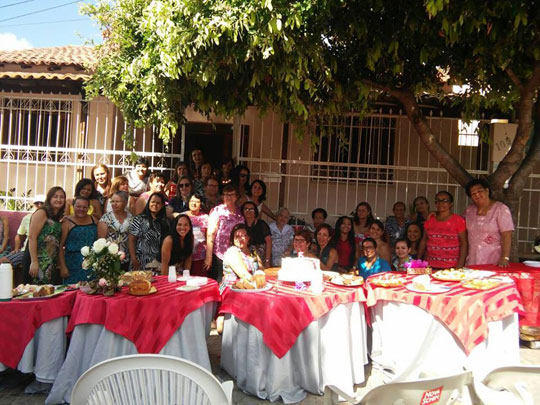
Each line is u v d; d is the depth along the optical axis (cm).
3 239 799
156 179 738
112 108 998
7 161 934
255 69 588
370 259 648
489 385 344
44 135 1002
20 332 471
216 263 721
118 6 745
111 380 289
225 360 536
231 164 929
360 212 753
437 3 489
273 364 483
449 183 995
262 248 717
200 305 499
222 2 536
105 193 768
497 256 653
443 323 502
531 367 329
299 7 529
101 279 482
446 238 662
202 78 575
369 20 623
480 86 781
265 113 708
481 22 550
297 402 476
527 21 586
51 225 586
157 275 614
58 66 951
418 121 760
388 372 545
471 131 991
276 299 487
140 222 643
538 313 602
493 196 729
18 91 991
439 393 308
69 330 479
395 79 767
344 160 1001
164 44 551
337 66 692
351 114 912
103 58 800
